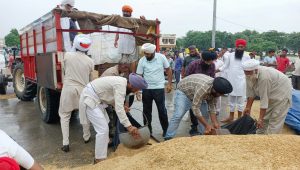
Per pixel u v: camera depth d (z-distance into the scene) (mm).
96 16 6512
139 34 7203
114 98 4812
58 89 6316
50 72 6484
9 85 16641
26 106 10289
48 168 5109
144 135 5059
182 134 6867
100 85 4836
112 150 5855
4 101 11398
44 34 7316
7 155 2090
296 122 6703
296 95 7211
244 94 7457
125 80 4824
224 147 3531
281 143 3623
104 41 7418
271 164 3102
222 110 9062
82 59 5680
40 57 7277
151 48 6090
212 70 6719
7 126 7703
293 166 3076
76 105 5750
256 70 5105
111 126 6340
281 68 12531
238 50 7258
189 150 3514
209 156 3316
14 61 13180
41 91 7977
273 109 5457
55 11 6105
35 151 5926
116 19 6758
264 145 3557
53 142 6434
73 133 7102
